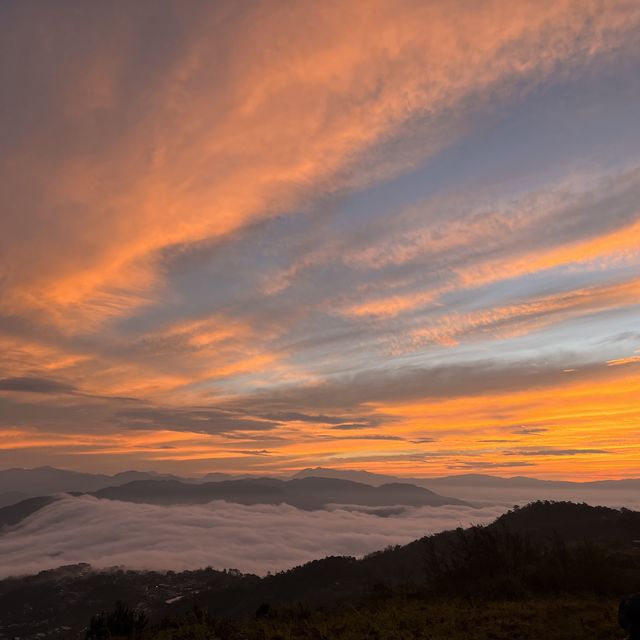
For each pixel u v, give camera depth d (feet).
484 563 50.72
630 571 49.75
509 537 53.01
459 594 45.16
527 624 31.12
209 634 31.99
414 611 37.96
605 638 27.14
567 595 41.96
